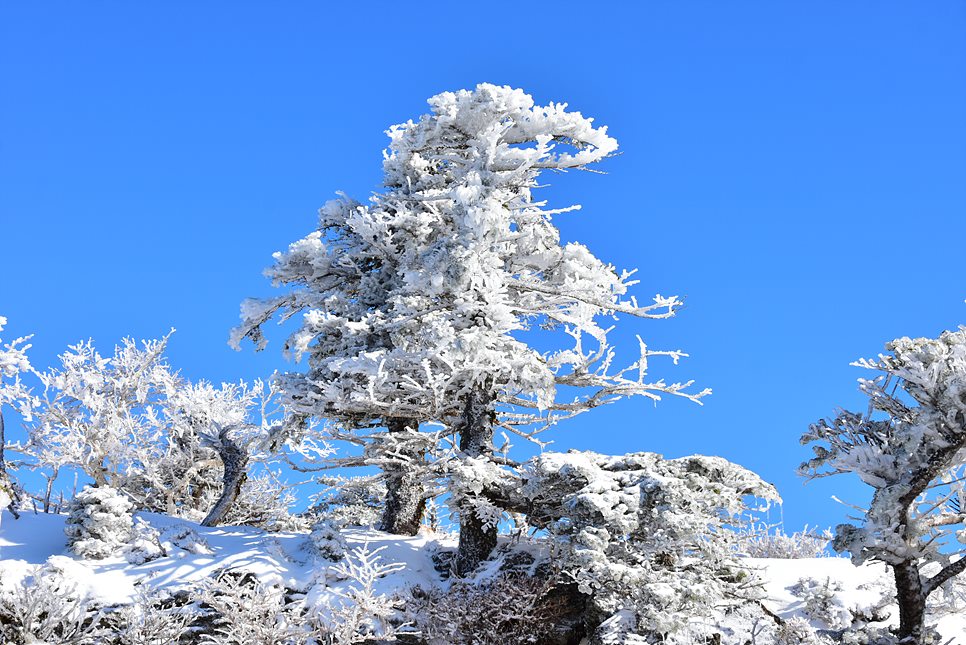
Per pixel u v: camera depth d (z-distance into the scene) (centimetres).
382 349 1611
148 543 1433
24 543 1459
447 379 1572
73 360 2308
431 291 1544
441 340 1484
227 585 1298
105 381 2370
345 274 1930
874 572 1481
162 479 2264
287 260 1900
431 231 1772
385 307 1794
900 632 1159
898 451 1120
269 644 1155
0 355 1761
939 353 1131
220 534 1636
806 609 1355
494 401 1669
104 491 1468
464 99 1778
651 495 1267
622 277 1780
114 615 1238
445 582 1470
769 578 1496
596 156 1758
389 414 1642
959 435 1080
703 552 1286
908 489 1103
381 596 1220
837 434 1200
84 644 1186
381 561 1467
